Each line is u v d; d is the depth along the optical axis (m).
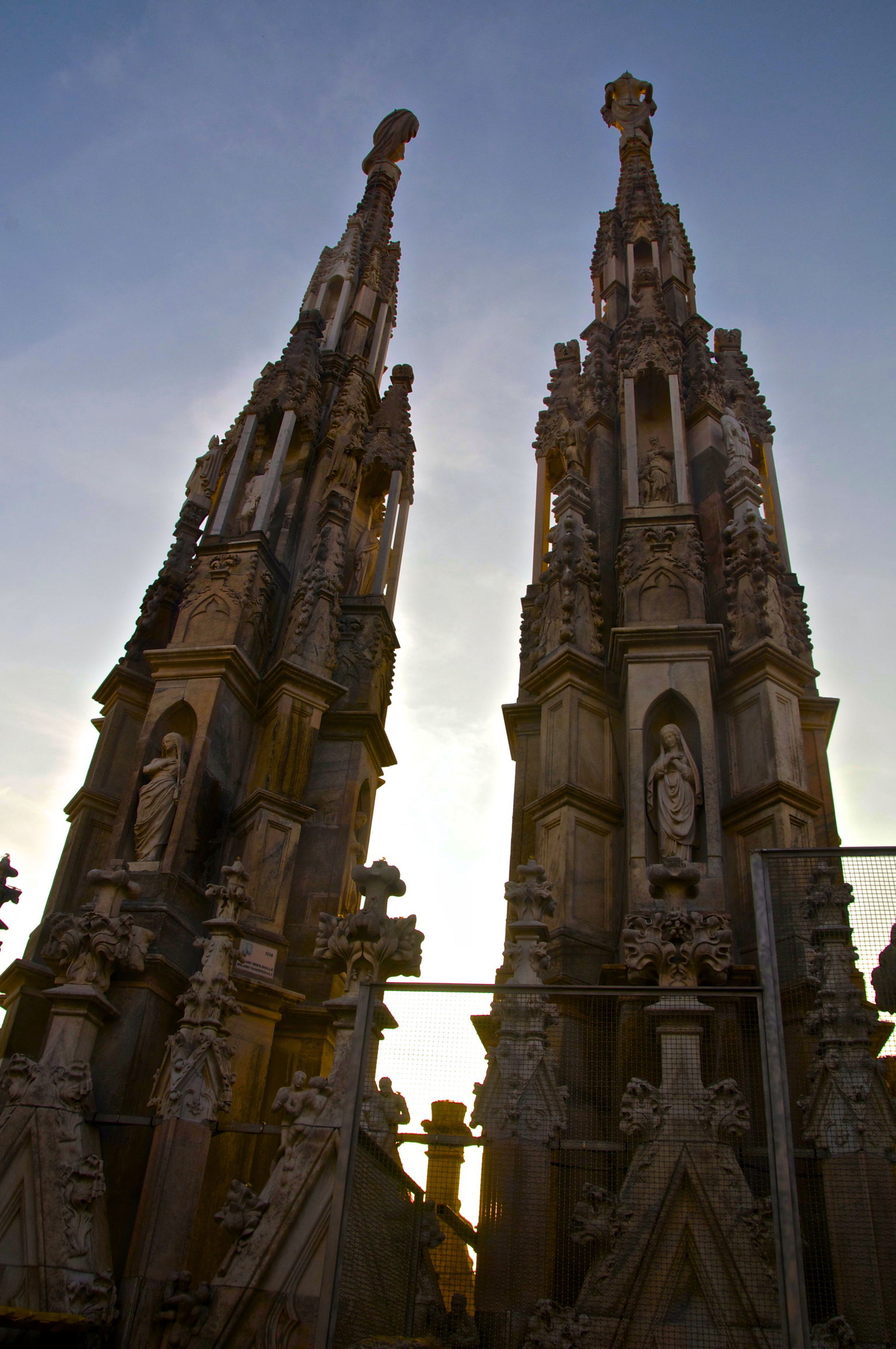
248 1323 7.46
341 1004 8.44
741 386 17.28
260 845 12.16
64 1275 7.88
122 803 12.05
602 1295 7.07
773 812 10.98
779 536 15.96
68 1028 9.36
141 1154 9.18
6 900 10.91
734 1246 7.11
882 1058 7.30
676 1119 7.74
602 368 17.14
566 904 10.93
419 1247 7.45
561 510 14.70
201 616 13.96
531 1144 7.86
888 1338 6.51
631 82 26.58
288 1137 8.17
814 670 12.80
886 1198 6.98
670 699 11.73
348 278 21.14
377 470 17.86
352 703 14.86
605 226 21.48
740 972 9.01
